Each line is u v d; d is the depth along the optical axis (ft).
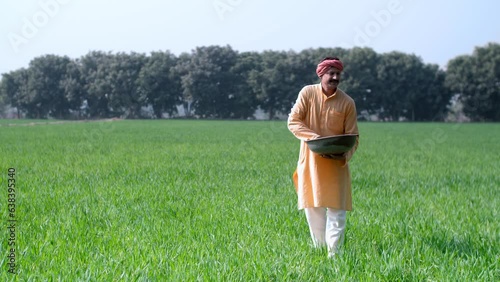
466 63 344.69
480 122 342.03
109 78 361.10
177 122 268.21
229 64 377.71
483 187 44.80
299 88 357.00
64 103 387.55
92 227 25.00
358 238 23.79
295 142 106.11
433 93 351.25
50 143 94.68
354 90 342.23
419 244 22.50
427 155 81.46
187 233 23.91
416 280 17.85
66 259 19.11
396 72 353.51
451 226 27.09
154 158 65.72
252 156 70.59
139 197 34.63
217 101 371.76
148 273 17.67
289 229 25.44
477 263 19.67
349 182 22.29
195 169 52.95
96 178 44.50
